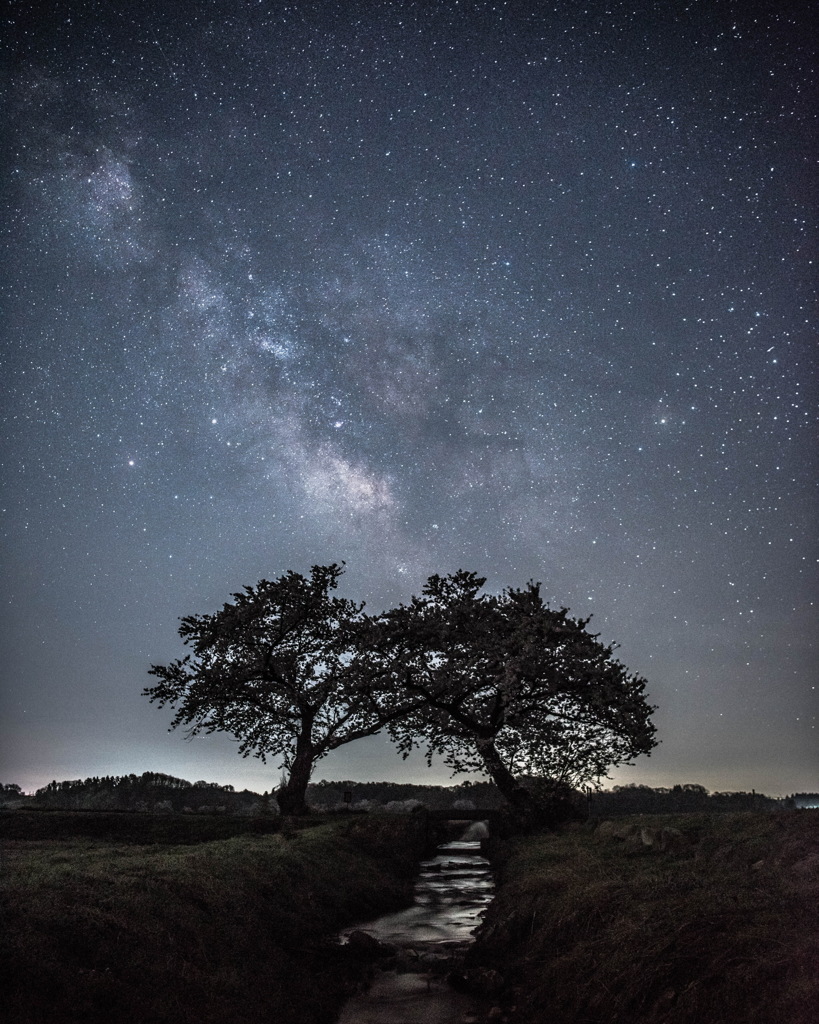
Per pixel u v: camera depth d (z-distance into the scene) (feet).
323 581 81.76
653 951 21.01
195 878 29.53
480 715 75.66
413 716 80.53
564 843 46.80
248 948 26.63
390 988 26.40
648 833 37.32
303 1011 23.43
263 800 93.04
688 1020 17.88
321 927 33.06
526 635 72.69
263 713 81.00
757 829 31.89
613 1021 19.84
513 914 31.27
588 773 70.33
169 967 22.35
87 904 24.03
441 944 32.55
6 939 19.90
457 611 77.30
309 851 42.34
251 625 78.89
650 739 69.46
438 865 55.47
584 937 25.53
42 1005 18.16
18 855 37.24
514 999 24.50
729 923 20.92
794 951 18.13
